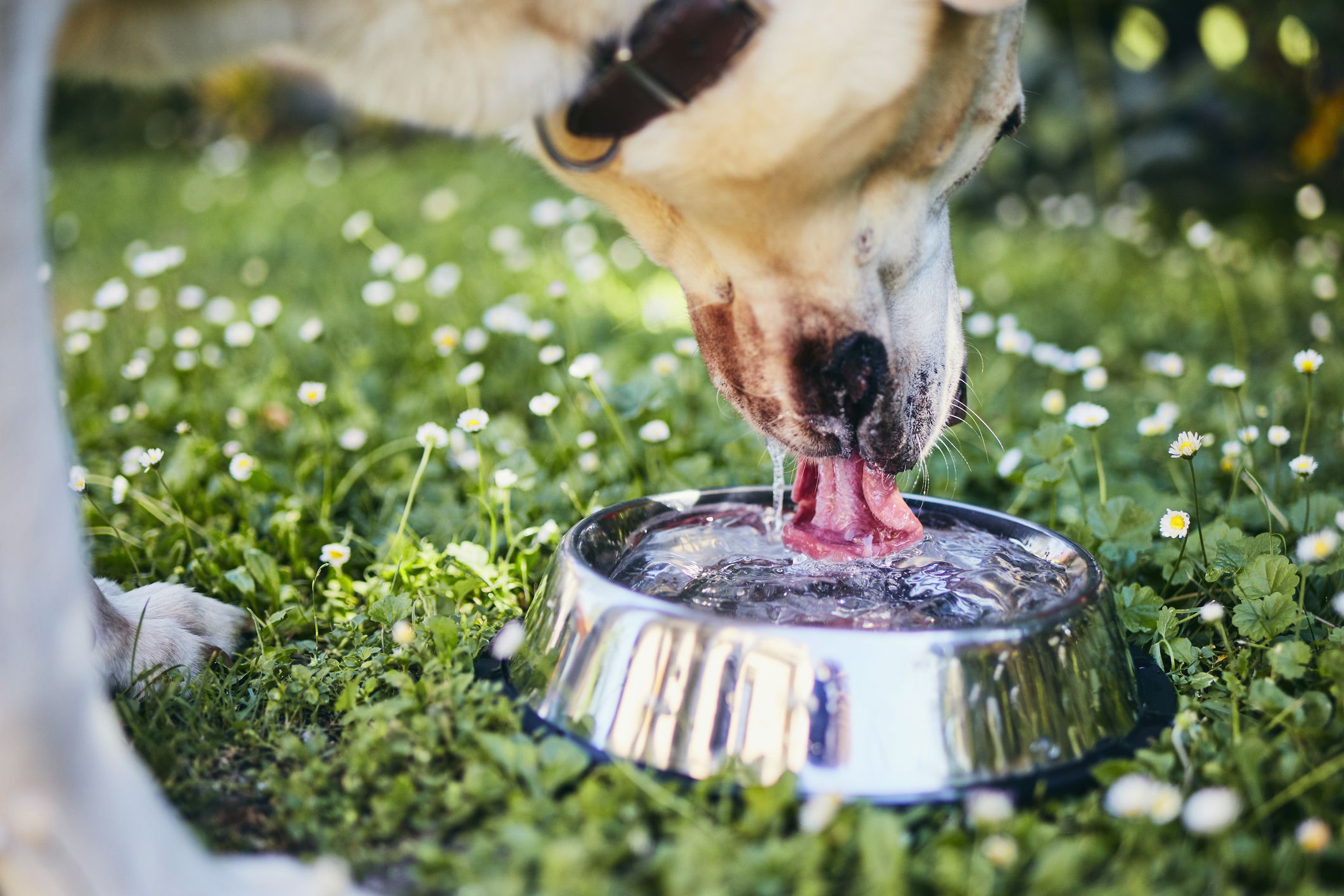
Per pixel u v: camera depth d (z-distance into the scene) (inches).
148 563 38.4
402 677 32.1
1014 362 51.1
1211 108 82.4
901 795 29.3
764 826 28.7
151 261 50.4
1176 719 30.6
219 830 29.9
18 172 26.6
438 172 110.2
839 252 31.6
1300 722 30.6
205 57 30.4
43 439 26.8
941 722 29.6
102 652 33.2
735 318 32.5
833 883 28.0
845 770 29.5
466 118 31.2
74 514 27.5
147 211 93.7
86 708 26.9
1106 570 36.7
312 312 58.7
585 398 45.5
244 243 78.5
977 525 35.8
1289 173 80.4
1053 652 30.4
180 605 35.0
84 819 26.7
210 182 109.3
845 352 32.1
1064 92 86.4
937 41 30.5
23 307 26.6
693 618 30.2
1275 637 33.5
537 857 27.9
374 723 31.2
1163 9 87.6
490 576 36.0
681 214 31.9
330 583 36.5
